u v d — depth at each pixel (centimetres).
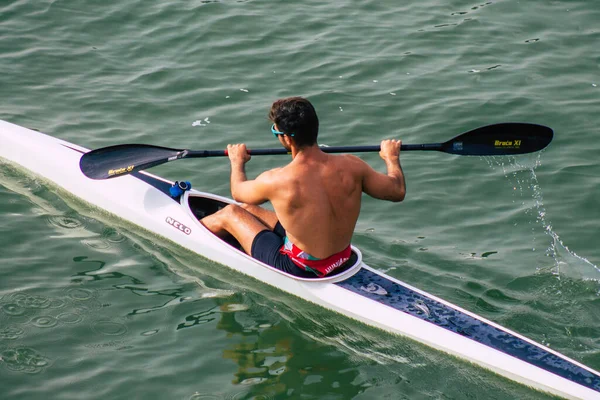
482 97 3139
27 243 2238
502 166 2723
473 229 2392
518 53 3475
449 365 1862
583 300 2061
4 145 2683
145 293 2055
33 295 2002
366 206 2511
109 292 2045
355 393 1747
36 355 1792
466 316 1936
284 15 3803
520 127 2150
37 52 3428
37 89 3172
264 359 1842
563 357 1808
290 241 1956
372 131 2938
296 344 1905
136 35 3609
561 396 1744
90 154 2325
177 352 1841
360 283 2020
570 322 1977
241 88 3228
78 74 3297
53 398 1672
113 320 1936
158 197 2353
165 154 2220
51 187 2564
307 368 1825
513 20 3750
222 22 3719
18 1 3812
